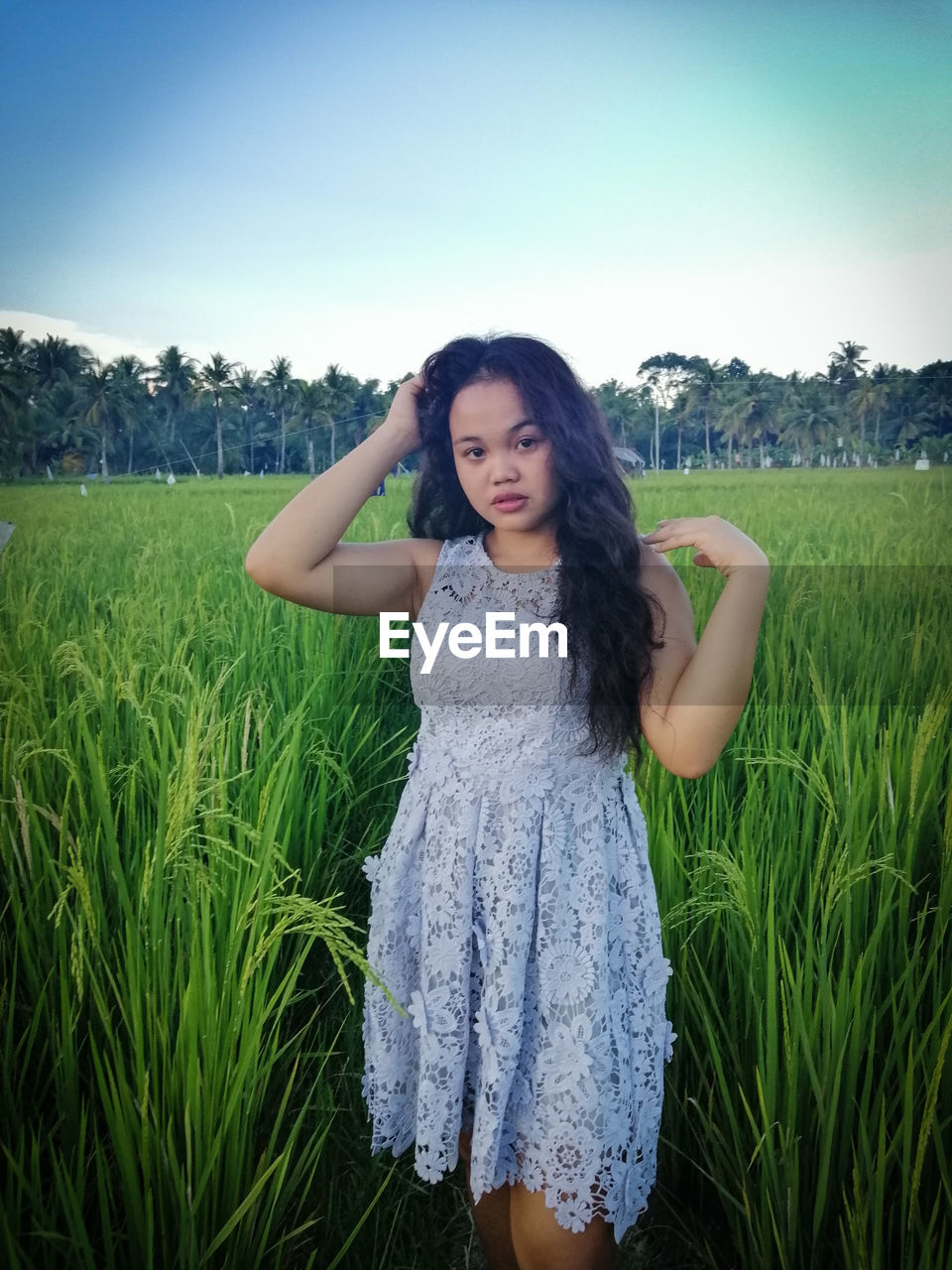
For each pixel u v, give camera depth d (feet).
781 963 5.34
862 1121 4.42
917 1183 4.06
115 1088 4.29
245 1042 4.60
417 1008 4.37
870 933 6.13
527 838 4.18
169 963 5.07
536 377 4.11
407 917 4.60
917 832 6.24
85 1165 4.84
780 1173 4.82
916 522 24.68
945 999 4.78
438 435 4.69
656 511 30.19
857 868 4.88
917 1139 4.77
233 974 4.87
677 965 6.24
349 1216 5.29
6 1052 5.02
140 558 15.74
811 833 6.90
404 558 4.96
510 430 4.11
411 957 4.65
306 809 8.12
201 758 4.90
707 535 4.15
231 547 19.84
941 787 7.20
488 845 4.23
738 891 5.12
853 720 8.50
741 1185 4.95
